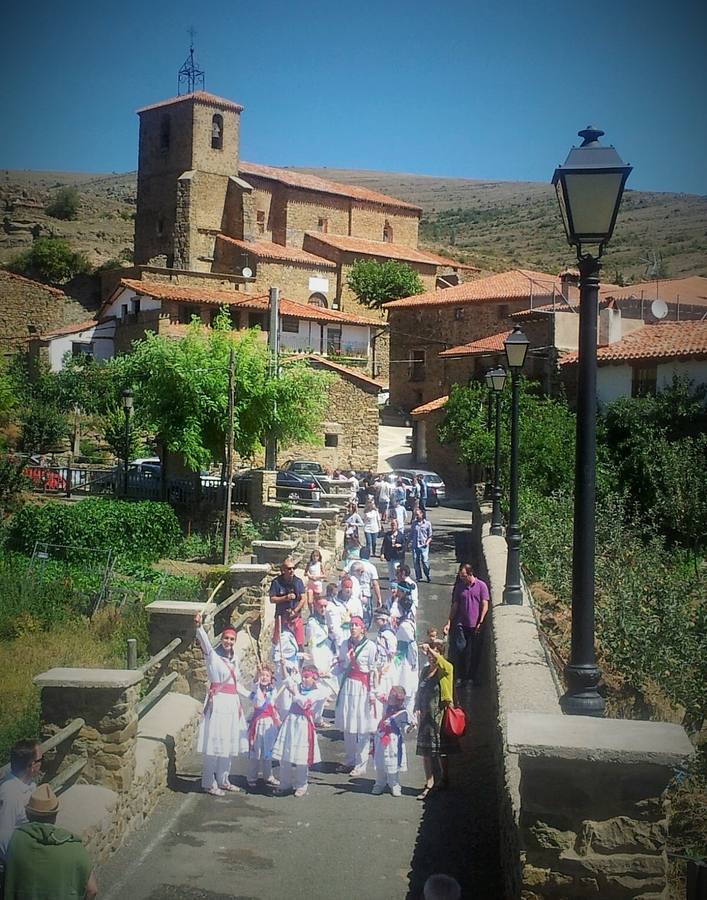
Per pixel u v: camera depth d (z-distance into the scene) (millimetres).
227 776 9508
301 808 9102
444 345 57438
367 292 70125
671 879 6262
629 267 84562
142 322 52875
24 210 99750
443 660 9680
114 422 36062
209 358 26906
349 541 19156
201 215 71125
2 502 25453
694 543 22719
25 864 5582
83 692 8102
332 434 45281
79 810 7566
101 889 7215
